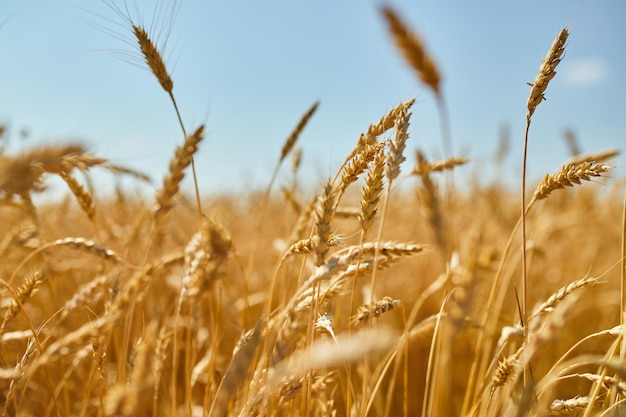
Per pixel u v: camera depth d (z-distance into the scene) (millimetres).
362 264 656
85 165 611
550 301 653
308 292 662
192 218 1420
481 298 991
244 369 511
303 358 545
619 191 1722
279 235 1455
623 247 675
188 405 682
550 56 627
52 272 950
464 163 748
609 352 644
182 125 712
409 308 1249
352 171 631
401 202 1705
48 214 1169
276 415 692
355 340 450
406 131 584
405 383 693
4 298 858
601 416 604
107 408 478
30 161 547
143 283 557
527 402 528
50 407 711
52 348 535
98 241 817
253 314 1061
